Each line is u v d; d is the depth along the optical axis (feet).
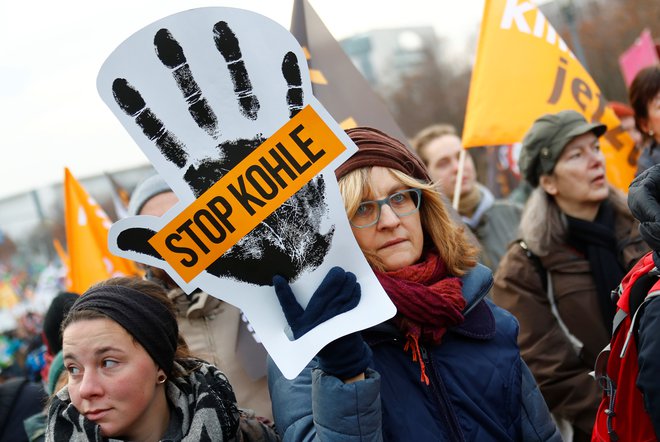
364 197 6.78
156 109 5.59
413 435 6.49
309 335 5.71
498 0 13.00
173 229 5.76
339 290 5.85
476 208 16.96
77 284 14.76
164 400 6.52
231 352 9.43
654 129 12.81
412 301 6.54
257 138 5.80
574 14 55.62
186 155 5.69
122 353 6.11
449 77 139.95
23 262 180.65
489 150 28.94
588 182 10.84
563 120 11.07
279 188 5.87
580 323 10.53
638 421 6.91
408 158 7.06
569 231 10.83
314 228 5.93
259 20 5.66
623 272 10.69
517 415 6.96
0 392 11.35
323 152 5.87
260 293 5.90
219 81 5.68
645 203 6.55
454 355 6.83
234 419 6.64
